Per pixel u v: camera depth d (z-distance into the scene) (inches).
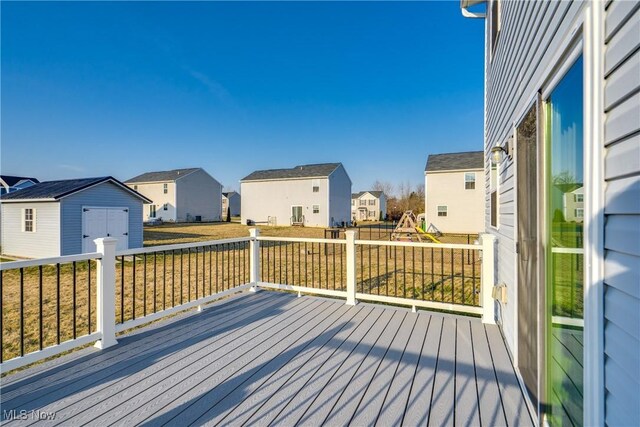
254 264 175.3
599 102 37.9
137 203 472.7
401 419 66.8
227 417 67.4
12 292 220.1
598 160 38.3
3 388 77.8
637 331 30.7
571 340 52.6
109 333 103.3
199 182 1183.6
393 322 127.3
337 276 263.3
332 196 975.0
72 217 402.9
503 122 124.5
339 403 72.7
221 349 102.3
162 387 79.5
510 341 100.0
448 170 689.6
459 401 73.4
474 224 674.2
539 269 65.1
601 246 37.9
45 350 86.6
